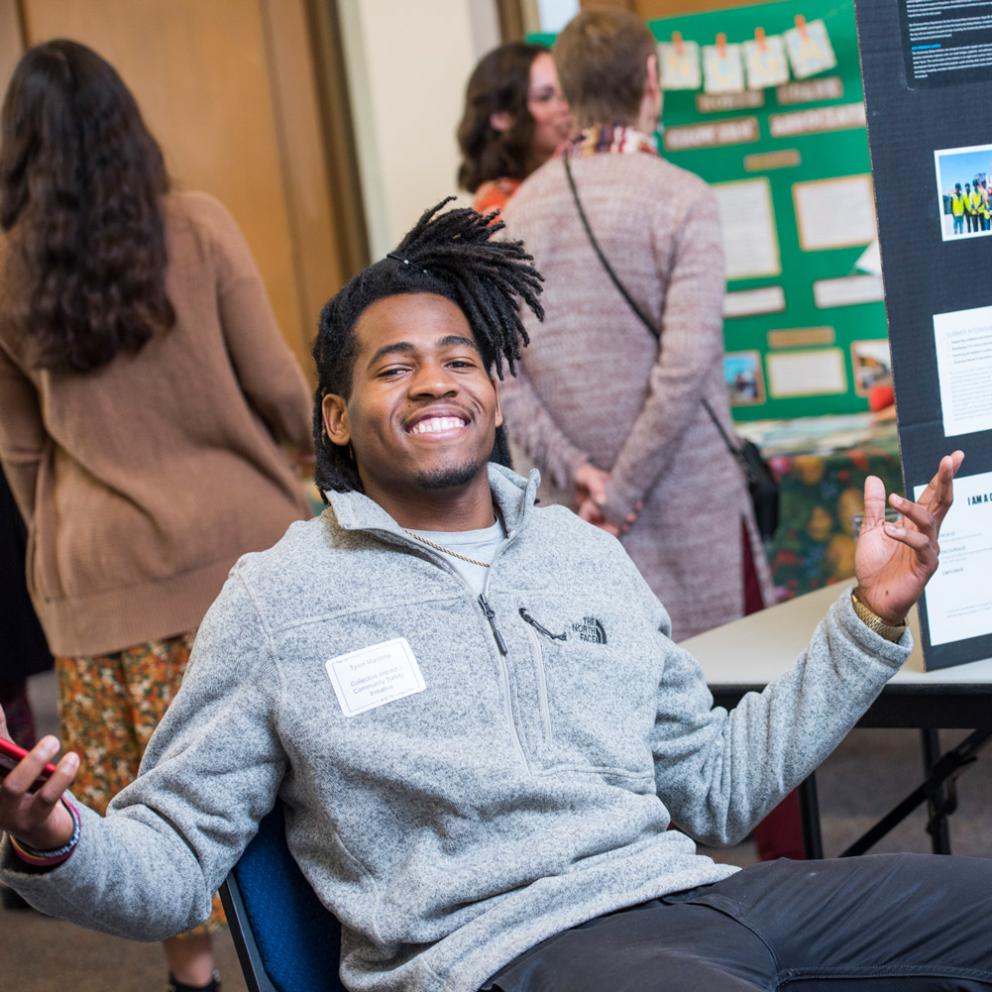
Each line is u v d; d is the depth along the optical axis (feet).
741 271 12.84
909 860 4.77
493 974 4.33
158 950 9.70
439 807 4.63
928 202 5.60
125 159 7.54
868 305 12.57
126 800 4.69
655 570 8.72
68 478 8.08
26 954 9.83
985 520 5.80
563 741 4.86
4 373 8.00
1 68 15.24
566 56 8.60
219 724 4.67
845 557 11.53
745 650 6.32
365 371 5.13
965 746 6.66
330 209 15.58
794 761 5.21
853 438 11.83
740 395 13.10
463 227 5.49
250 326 7.93
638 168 8.42
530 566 5.16
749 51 12.41
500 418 5.68
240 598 4.83
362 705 4.69
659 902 4.66
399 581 4.91
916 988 4.51
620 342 8.54
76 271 7.48
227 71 15.39
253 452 8.05
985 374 5.73
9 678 10.44
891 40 5.52
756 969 4.37
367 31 15.14
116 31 15.30
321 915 4.90
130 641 7.91
